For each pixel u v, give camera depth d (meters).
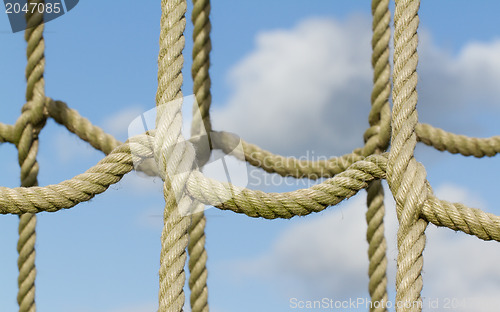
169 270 0.83
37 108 0.89
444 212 0.83
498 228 0.82
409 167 0.84
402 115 0.85
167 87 0.85
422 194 0.83
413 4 0.86
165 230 0.84
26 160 0.89
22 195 0.84
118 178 0.86
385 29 0.89
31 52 0.89
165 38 0.86
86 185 0.85
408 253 0.83
